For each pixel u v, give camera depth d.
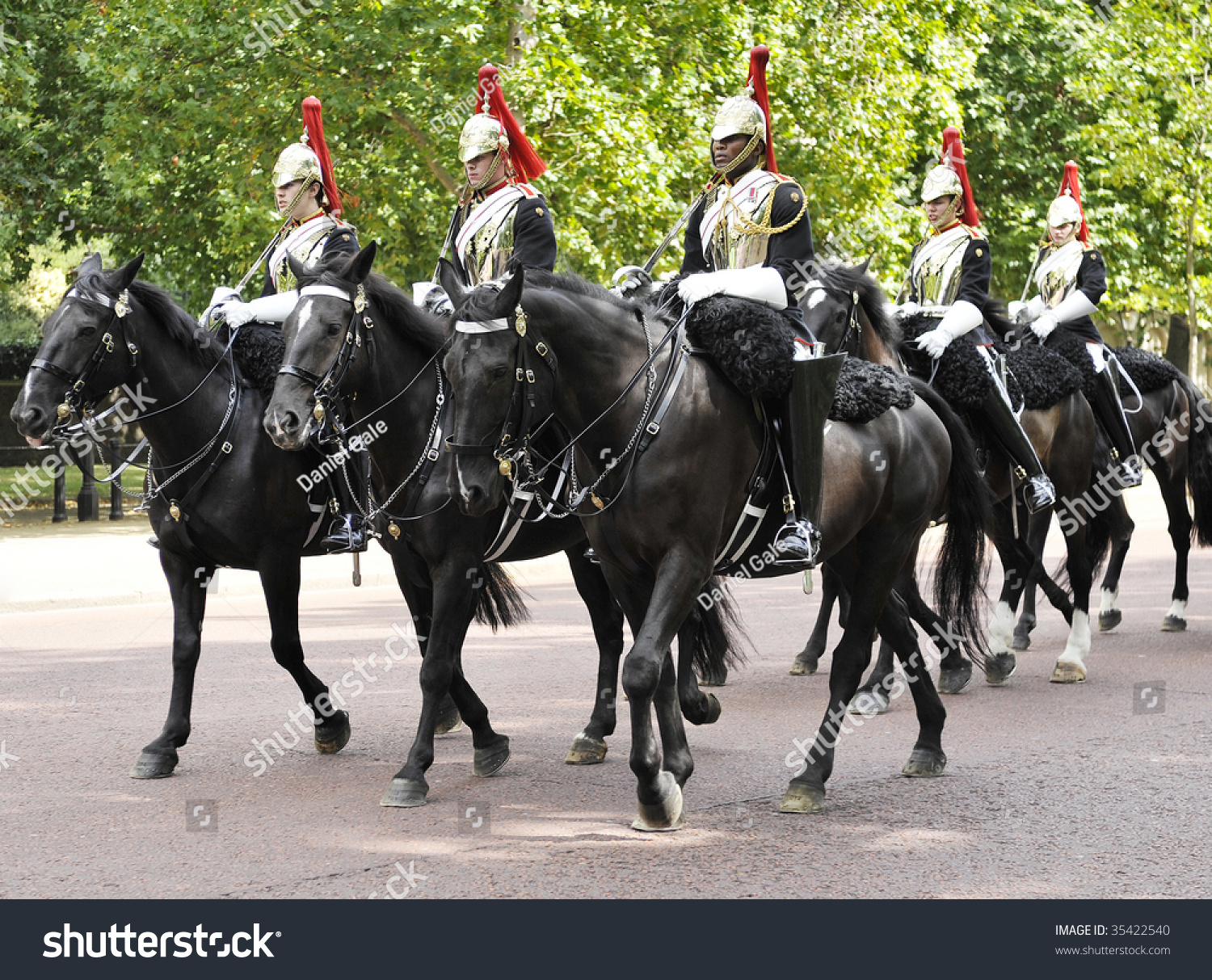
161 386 10.44
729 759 10.92
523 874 8.02
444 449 9.99
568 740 11.73
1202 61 36.31
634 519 8.61
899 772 10.47
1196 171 36.66
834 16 30.53
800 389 8.91
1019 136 40.97
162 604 20.34
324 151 12.39
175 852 8.52
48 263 39.34
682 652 11.72
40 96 33.44
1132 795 9.65
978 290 13.51
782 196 9.55
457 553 10.03
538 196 10.97
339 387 9.80
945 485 10.62
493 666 15.22
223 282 32.91
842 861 8.23
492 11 26.31
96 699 13.38
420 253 28.28
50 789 10.06
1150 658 15.41
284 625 11.03
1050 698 13.30
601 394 8.58
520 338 8.14
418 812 9.44
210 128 27.80
